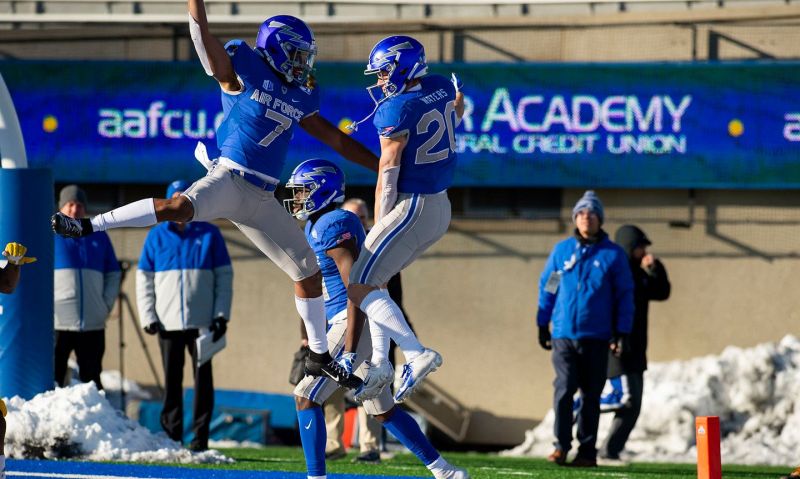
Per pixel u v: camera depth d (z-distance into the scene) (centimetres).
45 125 4678
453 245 4609
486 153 4541
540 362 4538
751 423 4106
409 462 3272
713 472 1956
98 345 3556
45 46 4738
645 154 4472
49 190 3231
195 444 3300
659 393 4128
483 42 4612
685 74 4453
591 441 3234
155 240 3412
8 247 2069
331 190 2280
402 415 2191
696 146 4450
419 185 2111
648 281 3541
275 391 4616
